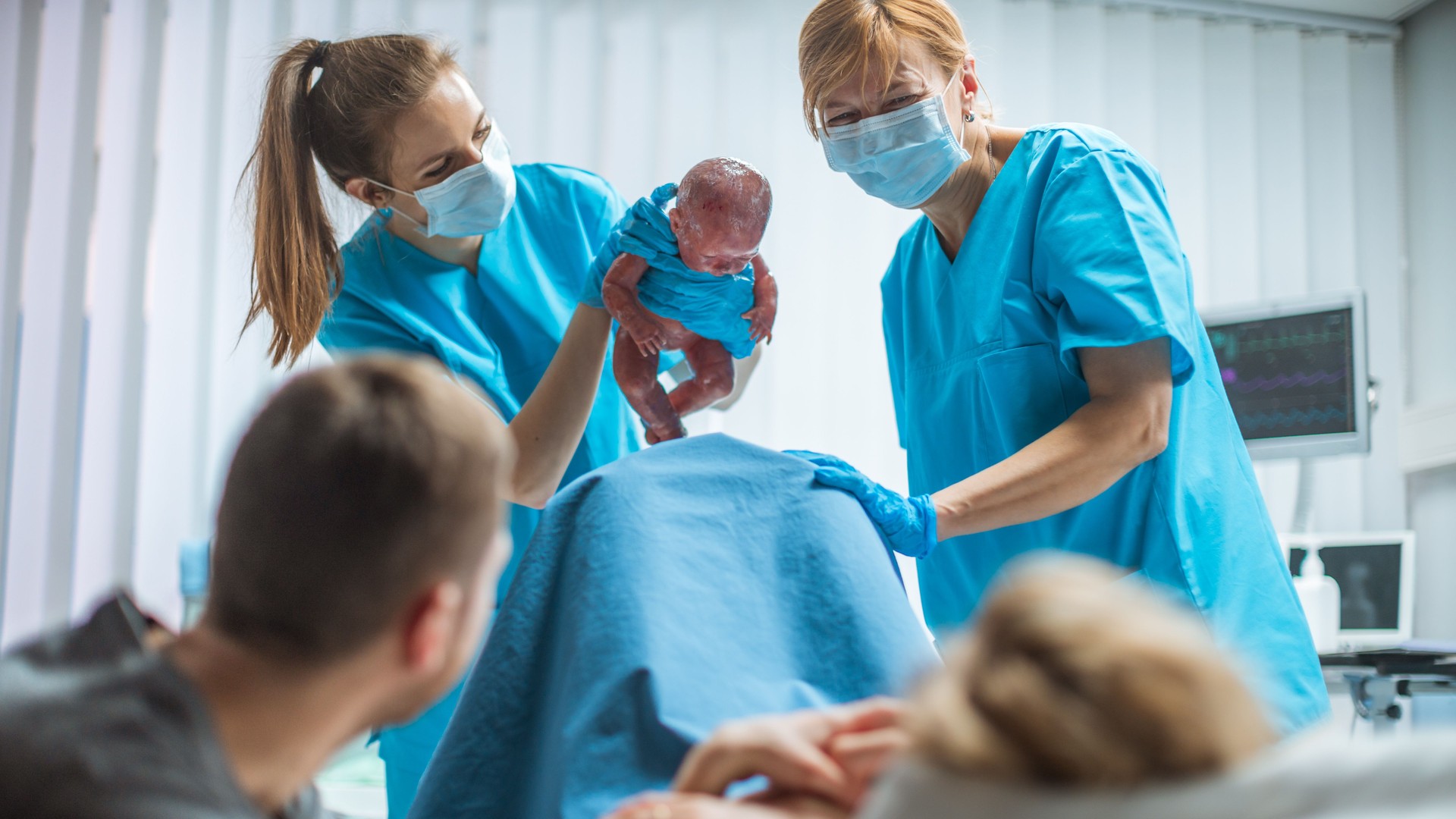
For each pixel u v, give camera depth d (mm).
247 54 3260
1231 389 3010
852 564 937
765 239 3379
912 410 1649
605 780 829
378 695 705
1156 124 3656
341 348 1725
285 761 692
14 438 3125
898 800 448
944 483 1588
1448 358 3547
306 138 1634
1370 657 2111
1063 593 460
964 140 1558
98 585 3068
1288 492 3484
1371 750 438
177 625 3051
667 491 972
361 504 657
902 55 1442
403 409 676
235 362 3131
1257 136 3695
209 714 643
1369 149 3746
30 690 631
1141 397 1303
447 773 917
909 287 1697
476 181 1596
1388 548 2859
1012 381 1472
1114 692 423
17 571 3064
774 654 896
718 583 921
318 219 1644
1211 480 1427
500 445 722
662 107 3406
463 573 695
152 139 3225
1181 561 1371
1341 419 2873
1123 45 3668
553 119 3348
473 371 1679
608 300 1311
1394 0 3678
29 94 3242
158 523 3082
